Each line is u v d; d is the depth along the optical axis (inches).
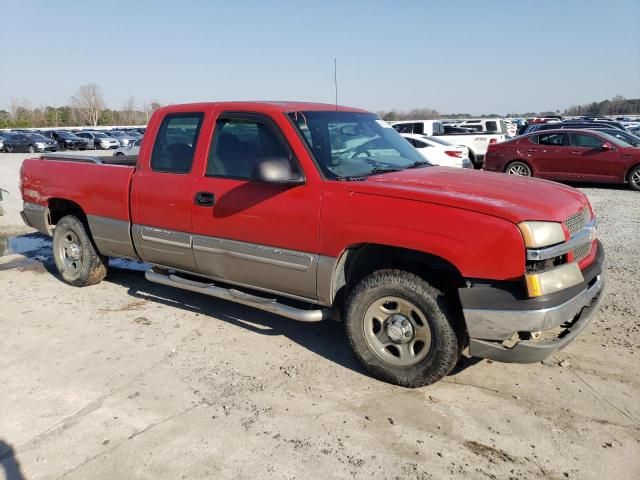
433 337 135.6
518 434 124.6
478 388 144.8
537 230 122.9
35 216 237.8
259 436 124.7
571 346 167.8
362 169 157.9
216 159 170.6
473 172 167.8
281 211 152.6
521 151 570.9
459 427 127.4
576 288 130.7
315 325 189.3
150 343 175.3
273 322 191.9
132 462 116.2
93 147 1673.2
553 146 554.6
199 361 162.6
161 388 146.7
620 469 112.7
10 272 256.2
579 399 138.8
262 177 140.1
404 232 132.6
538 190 145.7
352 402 138.7
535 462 115.0
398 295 138.7
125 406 137.9
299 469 113.4
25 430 128.0
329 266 146.7
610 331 178.2
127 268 260.2
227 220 164.7
